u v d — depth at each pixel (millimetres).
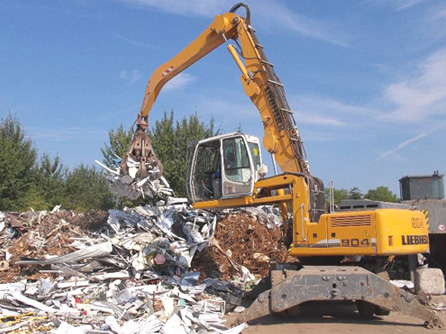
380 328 7418
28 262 9781
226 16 9641
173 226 12438
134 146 10852
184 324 6621
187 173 9867
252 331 7297
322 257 8391
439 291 9578
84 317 7348
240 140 9000
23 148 27672
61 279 9570
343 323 7805
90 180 32281
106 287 9344
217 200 9305
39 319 7203
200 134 22672
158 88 11148
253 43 9250
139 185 10594
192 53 10289
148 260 10516
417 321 7906
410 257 10297
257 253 12875
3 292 8367
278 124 8977
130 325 6703
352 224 7664
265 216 14719
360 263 8375
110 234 11969
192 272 10695
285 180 8398
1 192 24516
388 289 7172
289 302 7273
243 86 9359
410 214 8023
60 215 14016
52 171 31094
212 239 12125
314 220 8211
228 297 8961
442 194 11664
